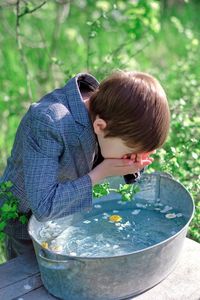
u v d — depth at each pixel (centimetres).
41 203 180
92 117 188
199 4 612
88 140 191
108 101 178
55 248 200
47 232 208
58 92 199
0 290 190
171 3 595
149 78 183
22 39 475
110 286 177
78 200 185
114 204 228
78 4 536
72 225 216
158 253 178
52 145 185
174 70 400
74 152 192
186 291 187
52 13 525
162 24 544
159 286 189
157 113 176
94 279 175
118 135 177
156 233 209
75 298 182
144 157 188
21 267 202
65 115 188
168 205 224
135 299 184
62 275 178
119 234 209
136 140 176
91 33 320
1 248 281
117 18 484
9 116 359
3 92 429
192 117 298
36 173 183
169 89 379
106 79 185
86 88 209
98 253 197
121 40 493
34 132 187
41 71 450
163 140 182
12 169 212
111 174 188
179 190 216
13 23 504
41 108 189
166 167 244
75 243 204
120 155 184
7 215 204
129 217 221
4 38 491
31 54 471
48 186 182
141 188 227
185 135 282
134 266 175
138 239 206
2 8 426
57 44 484
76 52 485
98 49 486
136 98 175
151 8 352
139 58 480
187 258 203
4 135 378
